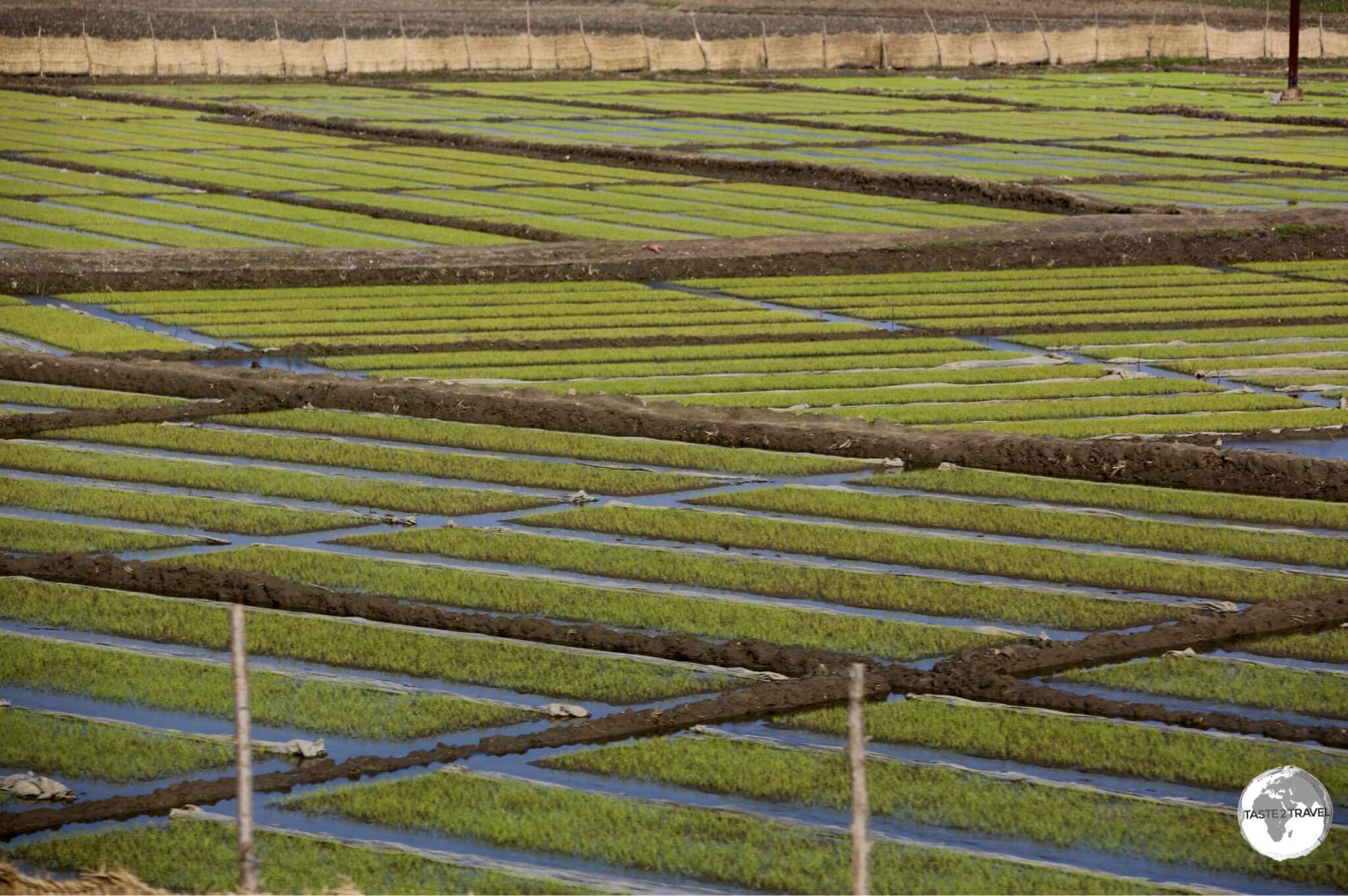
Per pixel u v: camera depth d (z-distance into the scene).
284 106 132.25
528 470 44.62
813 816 26.19
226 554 37.78
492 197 90.44
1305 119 126.00
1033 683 31.34
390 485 43.28
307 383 51.75
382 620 34.41
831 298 67.31
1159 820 25.91
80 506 41.44
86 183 94.06
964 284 70.38
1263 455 43.97
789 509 41.34
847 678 30.95
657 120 126.50
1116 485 43.44
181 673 31.61
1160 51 176.88
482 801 26.41
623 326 61.59
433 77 159.12
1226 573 37.00
